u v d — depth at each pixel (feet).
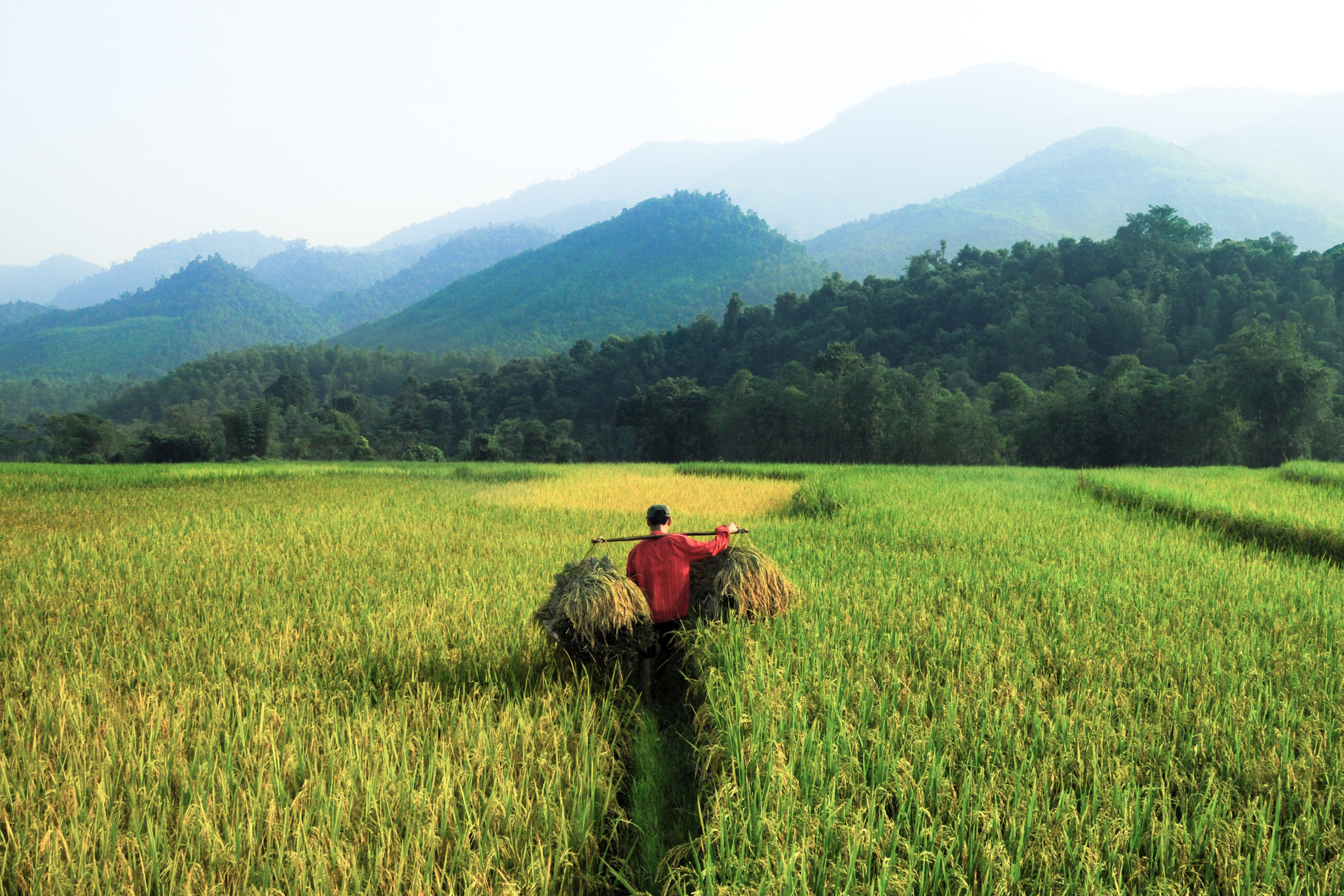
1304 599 22.26
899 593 22.11
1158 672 15.57
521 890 10.14
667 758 15.37
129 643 19.85
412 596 24.48
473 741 13.66
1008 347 335.67
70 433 304.71
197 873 9.97
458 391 473.26
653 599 18.42
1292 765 11.23
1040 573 25.40
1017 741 12.08
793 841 9.75
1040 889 9.04
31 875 9.95
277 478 81.92
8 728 14.43
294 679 17.19
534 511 50.80
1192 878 9.43
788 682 14.83
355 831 11.13
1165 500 48.62
